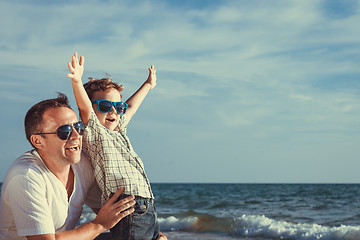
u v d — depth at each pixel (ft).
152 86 13.07
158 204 68.44
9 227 8.45
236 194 117.08
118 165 9.21
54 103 8.43
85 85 10.90
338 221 41.37
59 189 8.39
